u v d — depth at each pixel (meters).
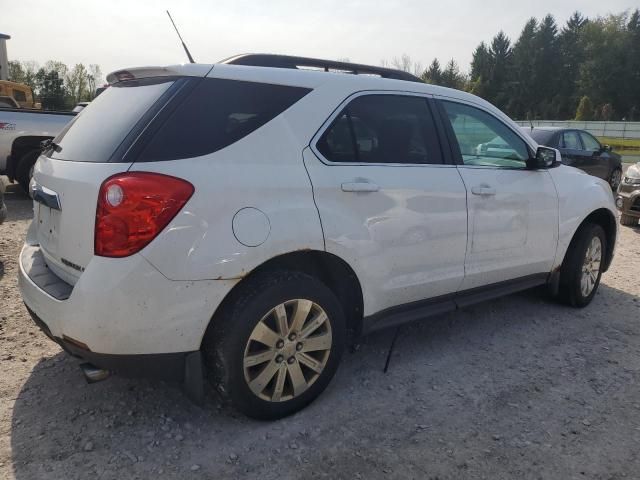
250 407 2.71
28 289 2.74
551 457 2.63
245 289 2.60
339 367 3.51
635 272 6.10
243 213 2.51
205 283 2.42
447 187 3.42
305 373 2.93
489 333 4.17
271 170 2.67
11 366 3.34
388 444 2.70
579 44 84.12
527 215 4.01
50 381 3.19
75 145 2.79
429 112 3.54
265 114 2.76
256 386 2.70
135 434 2.71
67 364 3.40
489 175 3.77
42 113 9.25
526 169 4.12
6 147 9.02
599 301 5.03
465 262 3.62
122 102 2.80
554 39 86.62
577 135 11.98
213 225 2.43
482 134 3.87
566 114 81.88
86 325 2.32
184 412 2.92
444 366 3.58
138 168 2.36
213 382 2.67
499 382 3.38
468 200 3.55
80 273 2.46
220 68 2.74
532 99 87.62
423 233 3.30
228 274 2.47
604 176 12.73
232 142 2.61
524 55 87.81
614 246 5.07
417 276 3.34
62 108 65.56
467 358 3.71
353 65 3.50
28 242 3.29
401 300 3.33
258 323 2.61
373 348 3.82
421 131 3.45
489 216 3.71
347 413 2.96
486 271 3.79
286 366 2.79
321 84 3.01
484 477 2.48
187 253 2.37
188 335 2.45
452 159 3.58
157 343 2.39
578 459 2.62
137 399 3.03
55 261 2.74
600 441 2.78
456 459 2.60
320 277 3.11
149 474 2.42
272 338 2.70
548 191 4.19
